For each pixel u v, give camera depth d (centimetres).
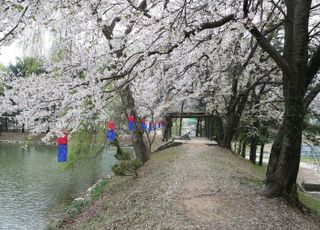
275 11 1388
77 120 765
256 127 2205
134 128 1688
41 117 752
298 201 981
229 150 2117
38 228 1301
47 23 636
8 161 2858
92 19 697
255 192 1048
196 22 830
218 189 1073
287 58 929
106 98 770
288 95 929
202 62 1194
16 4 509
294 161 967
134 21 736
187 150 1908
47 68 729
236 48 1329
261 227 803
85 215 1170
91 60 712
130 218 901
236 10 921
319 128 1928
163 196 1012
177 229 775
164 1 759
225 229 778
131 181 1407
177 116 2641
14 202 1661
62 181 2111
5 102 684
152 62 810
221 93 1911
